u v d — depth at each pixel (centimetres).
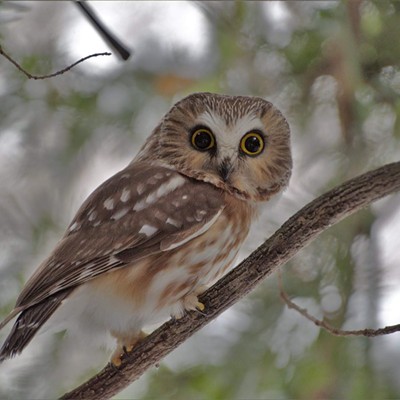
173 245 1153
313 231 1018
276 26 1270
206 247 1169
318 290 1208
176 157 1232
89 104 1261
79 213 1195
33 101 1248
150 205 1176
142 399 1234
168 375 1234
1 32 1208
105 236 1152
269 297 1216
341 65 1234
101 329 1148
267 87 1295
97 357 1197
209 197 1191
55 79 1252
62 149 1266
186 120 1238
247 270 1052
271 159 1241
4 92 1241
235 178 1211
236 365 1198
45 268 1123
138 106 1270
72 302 1127
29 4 1302
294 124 1293
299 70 1272
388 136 1248
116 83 1269
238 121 1224
